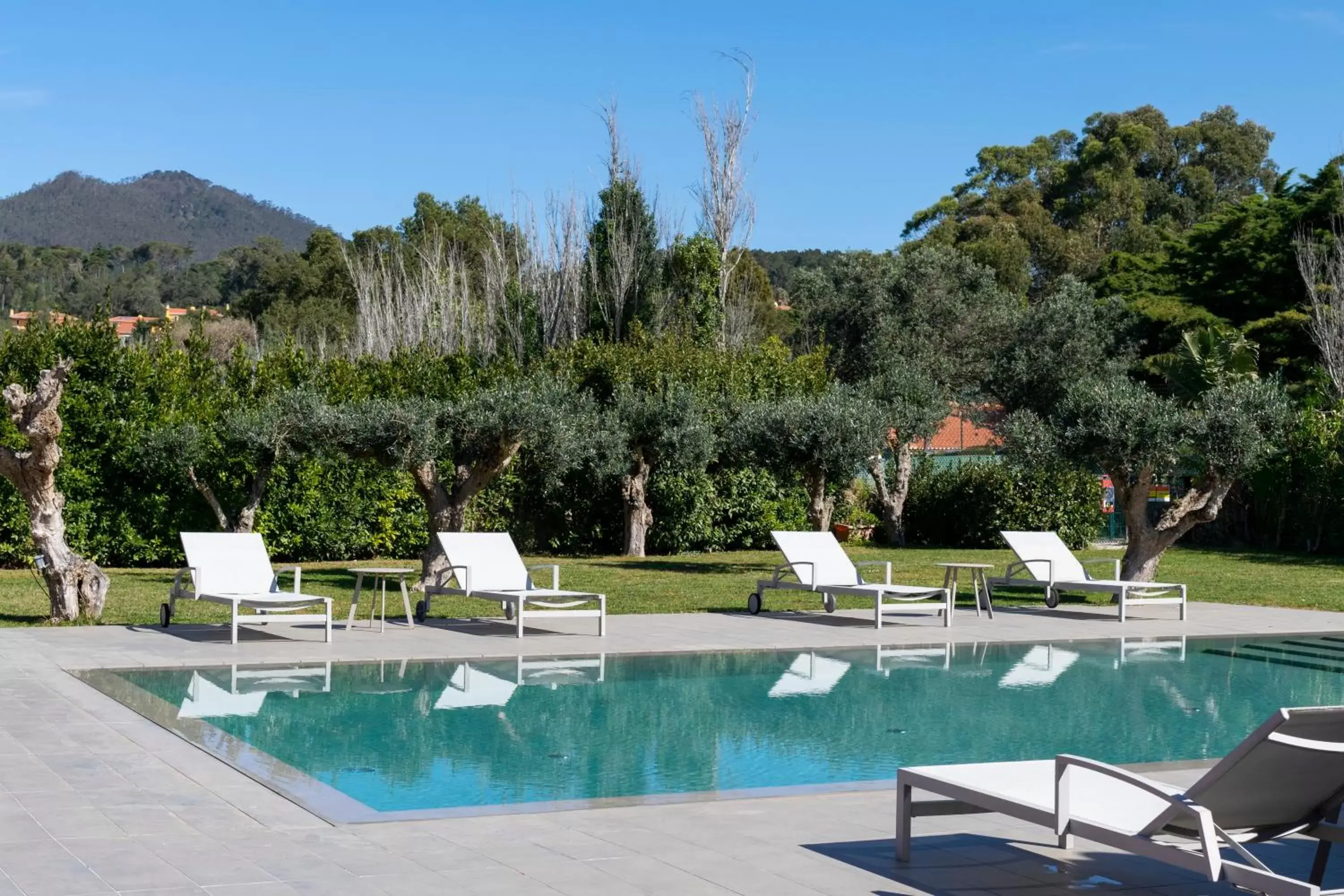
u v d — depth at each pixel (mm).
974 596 18953
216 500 19953
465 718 8992
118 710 8305
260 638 12508
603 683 10680
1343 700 10305
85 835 5301
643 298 39188
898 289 40125
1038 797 5102
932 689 10711
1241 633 14633
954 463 36000
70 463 19453
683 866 5098
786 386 27734
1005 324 39156
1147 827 4586
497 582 14461
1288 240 39250
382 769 7262
